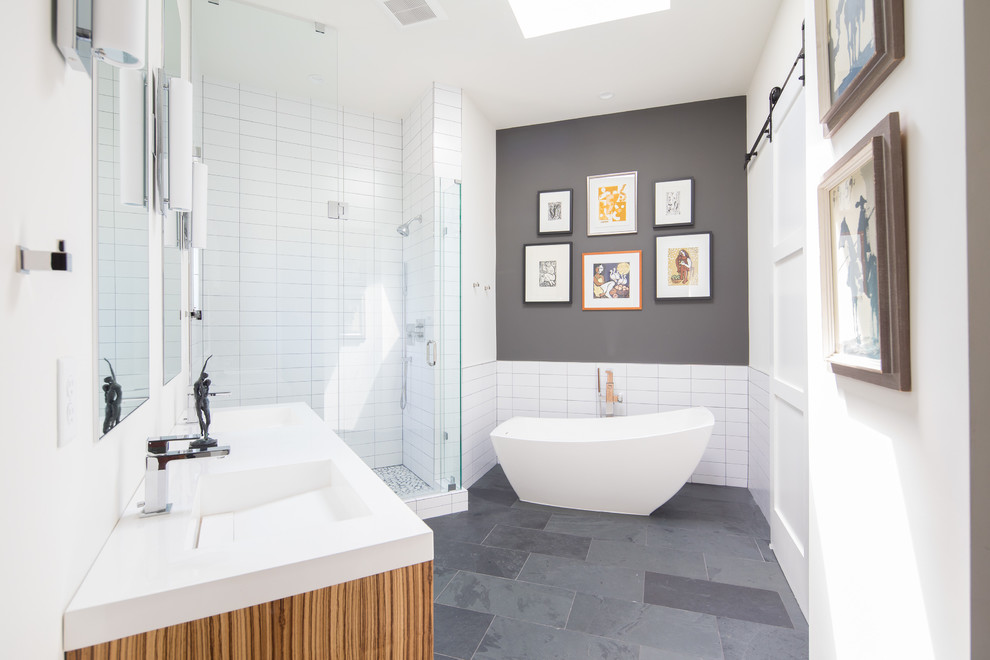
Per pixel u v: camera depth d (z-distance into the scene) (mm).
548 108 3977
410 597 939
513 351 4332
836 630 1263
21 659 586
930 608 845
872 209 1013
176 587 765
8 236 569
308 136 2953
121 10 725
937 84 805
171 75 1868
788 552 2379
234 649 797
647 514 3213
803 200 2242
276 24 2688
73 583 756
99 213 920
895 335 922
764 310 3172
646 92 3709
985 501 723
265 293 3000
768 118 2789
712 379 3805
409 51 3141
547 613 2100
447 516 3215
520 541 2828
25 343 613
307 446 1623
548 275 4227
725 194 3791
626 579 2391
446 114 3574
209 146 2688
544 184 4246
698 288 3836
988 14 725
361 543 913
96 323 895
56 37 710
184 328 2342
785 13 2600
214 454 1135
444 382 3410
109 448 991
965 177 734
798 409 2293
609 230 4066
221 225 2809
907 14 899
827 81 1264
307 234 3080
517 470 3361
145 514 1091
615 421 3793
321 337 3307
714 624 2021
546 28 2947
